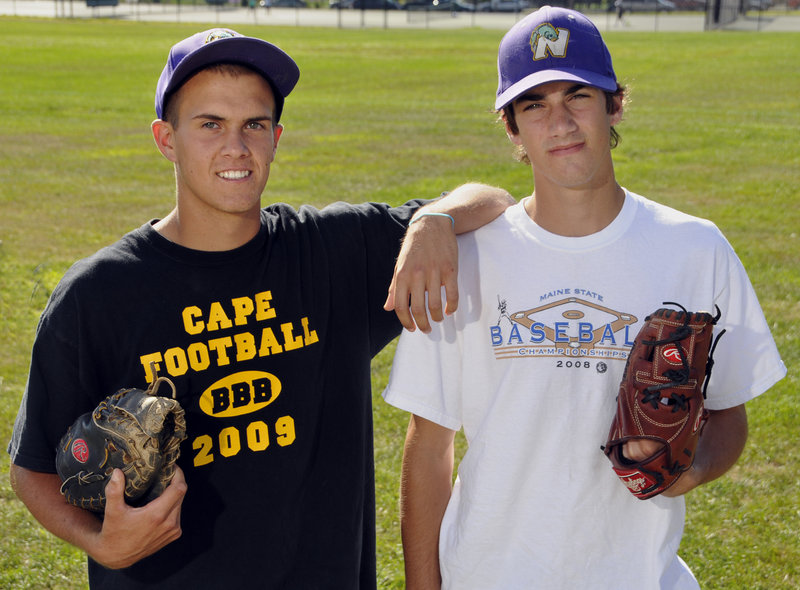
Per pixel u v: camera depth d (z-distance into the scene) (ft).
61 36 125.49
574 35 6.64
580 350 6.77
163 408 6.26
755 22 153.99
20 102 63.41
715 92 68.54
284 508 7.04
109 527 6.06
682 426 6.31
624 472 6.41
